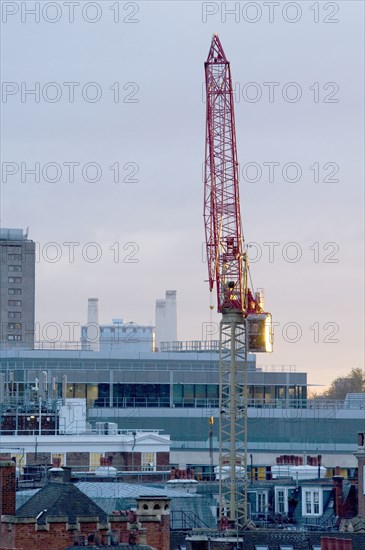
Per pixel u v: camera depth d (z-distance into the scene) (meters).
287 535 160.88
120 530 127.69
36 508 142.12
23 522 127.19
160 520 132.75
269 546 159.75
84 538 125.50
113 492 175.25
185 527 182.25
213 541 156.25
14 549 120.56
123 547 120.12
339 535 160.38
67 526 128.25
